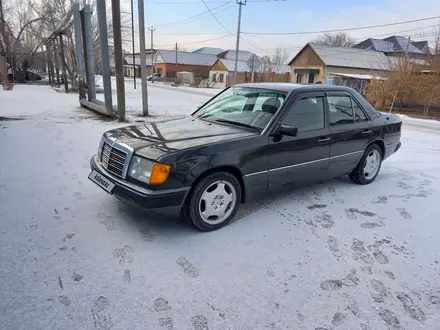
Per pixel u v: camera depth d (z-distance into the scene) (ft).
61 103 44.01
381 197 14.44
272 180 11.73
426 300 8.02
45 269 8.25
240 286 8.09
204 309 7.27
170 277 8.25
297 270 8.87
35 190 13.01
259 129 11.42
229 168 10.56
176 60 201.98
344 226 11.51
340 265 9.23
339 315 7.36
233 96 13.99
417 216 12.69
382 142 15.97
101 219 10.93
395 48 162.61
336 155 13.69
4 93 56.54
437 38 63.00
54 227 10.27
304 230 11.04
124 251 9.20
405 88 64.39
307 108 12.57
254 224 11.24
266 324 6.97
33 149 18.97
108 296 7.47
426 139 31.30
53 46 74.64
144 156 9.59
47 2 74.54
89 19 35.55
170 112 39.75
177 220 11.15
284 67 163.22
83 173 15.26
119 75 29.30
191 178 9.56
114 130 12.25
